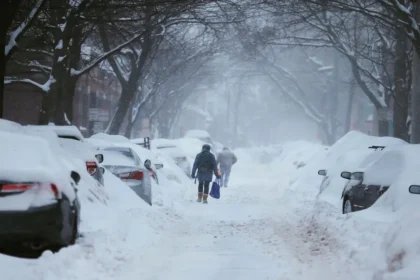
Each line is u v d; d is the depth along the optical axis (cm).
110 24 7219
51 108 6419
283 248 3244
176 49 10106
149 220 4069
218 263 2778
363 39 11619
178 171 8312
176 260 2847
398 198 3155
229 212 5519
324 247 3167
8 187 2323
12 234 2291
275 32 9194
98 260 2555
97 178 4147
